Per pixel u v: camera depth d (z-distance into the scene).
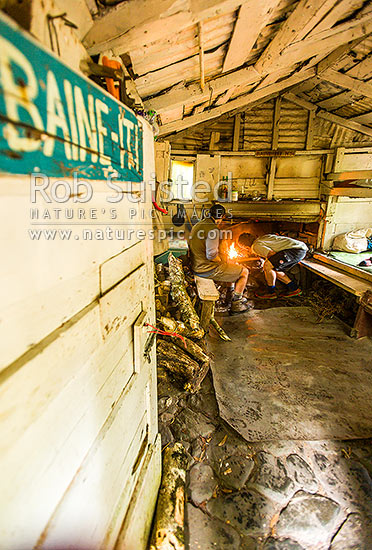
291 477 1.95
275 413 2.52
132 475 1.32
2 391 0.50
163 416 2.45
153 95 2.36
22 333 0.57
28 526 0.61
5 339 0.52
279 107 4.96
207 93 2.50
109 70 0.92
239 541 1.59
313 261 5.31
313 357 3.41
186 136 5.12
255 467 2.02
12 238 0.52
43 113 0.57
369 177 4.00
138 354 1.28
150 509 1.55
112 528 1.09
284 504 1.78
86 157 0.76
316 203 5.32
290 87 4.46
